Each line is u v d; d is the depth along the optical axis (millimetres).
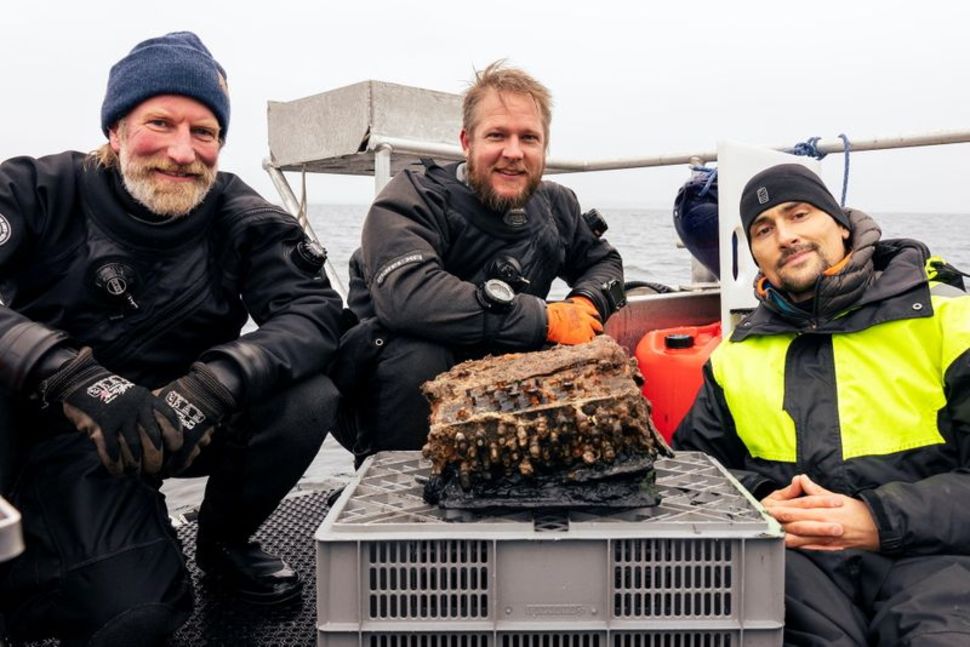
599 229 2867
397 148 2990
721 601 1386
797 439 1950
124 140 1772
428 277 2250
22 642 1713
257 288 1988
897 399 1895
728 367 2131
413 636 1416
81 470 1698
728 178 2707
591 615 1402
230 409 1694
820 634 1592
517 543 1393
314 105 3258
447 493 1537
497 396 1584
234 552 2043
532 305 2281
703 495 1655
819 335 2016
